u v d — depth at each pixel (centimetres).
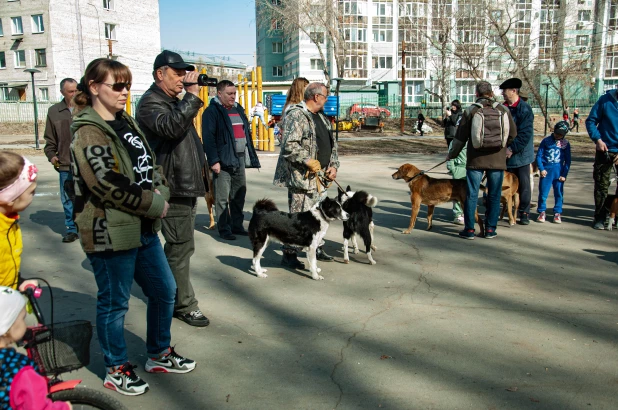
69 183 619
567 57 3431
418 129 3466
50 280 507
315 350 363
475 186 672
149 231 306
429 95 4966
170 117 333
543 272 542
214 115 656
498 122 638
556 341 377
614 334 389
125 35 4625
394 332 393
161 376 327
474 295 474
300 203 550
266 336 387
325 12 3281
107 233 276
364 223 571
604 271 545
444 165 1573
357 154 2067
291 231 517
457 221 789
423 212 883
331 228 766
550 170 774
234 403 295
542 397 301
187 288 402
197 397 302
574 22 3262
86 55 4341
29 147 2234
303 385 315
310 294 479
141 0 4706
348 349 364
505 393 305
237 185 698
